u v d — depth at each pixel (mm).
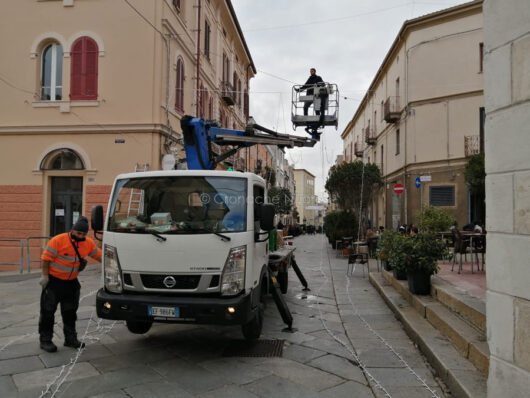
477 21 19562
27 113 14789
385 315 7480
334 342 5883
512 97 3057
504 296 3100
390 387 4297
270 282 6453
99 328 6406
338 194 26312
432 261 7039
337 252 20188
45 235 14648
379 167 28562
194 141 7309
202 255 4891
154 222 5129
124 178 5531
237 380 4484
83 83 14609
